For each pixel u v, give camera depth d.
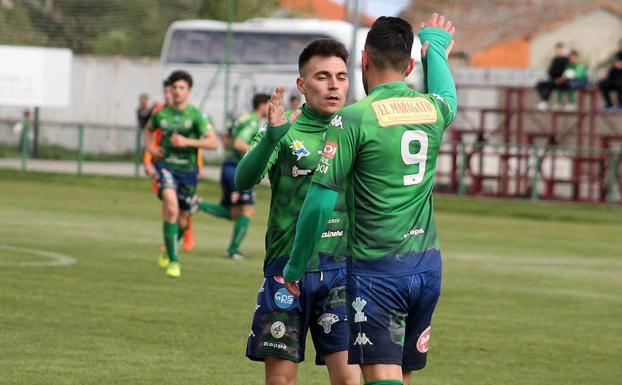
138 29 139.12
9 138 101.06
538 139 98.12
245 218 43.41
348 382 17.69
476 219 71.69
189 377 22.20
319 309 17.64
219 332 27.27
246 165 16.97
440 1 160.00
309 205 15.35
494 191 96.31
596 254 52.19
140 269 38.62
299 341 17.55
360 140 15.26
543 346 27.42
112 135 95.69
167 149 38.47
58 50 102.81
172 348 25.08
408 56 15.81
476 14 193.25
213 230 56.72
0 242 45.38
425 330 15.90
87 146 96.12
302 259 15.65
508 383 23.05
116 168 95.00
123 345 25.20
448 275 41.59
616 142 93.00
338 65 17.67
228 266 40.84
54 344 24.98
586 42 196.12
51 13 131.12
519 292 37.41
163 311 29.98
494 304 34.31
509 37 188.25
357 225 15.47
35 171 90.75
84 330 26.81
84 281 35.03
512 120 98.88
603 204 81.81
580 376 24.02
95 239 48.16
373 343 15.39
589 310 33.84
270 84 109.31
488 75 108.19
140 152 91.94
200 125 38.72
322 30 106.69
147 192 81.31
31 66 102.12
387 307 15.41
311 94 17.67
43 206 65.00
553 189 86.12
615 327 30.73
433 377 23.41
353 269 15.48
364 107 15.40
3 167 96.06
